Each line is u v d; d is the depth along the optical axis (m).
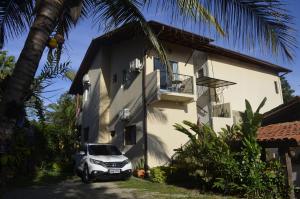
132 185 13.55
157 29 16.19
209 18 5.85
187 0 5.81
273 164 10.56
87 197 10.80
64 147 20.23
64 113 22.52
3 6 7.00
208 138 12.04
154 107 17.64
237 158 11.33
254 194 10.33
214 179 11.58
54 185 13.57
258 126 10.88
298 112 13.46
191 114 18.88
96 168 14.16
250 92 23.39
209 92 20.86
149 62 18.14
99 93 21.70
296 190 11.55
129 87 19.44
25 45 4.40
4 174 4.34
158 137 17.36
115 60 21.78
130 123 18.67
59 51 5.50
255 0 5.79
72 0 6.37
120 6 7.63
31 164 16.23
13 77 4.27
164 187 12.92
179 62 18.94
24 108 4.63
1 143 4.09
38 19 4.52
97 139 21.05
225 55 21.98
